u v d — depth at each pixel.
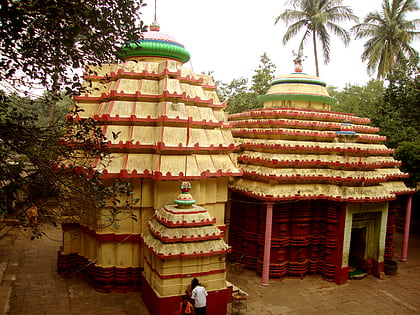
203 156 12.55
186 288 9.85
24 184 6.73
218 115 14.23
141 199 11.70
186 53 14.41
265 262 13.09
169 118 11.59
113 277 11.75
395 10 30.95
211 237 10.22
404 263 16.50
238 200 15.05
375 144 16.23
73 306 10.67
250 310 11.13
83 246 12.80
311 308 11.48
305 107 16.52
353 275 14.27
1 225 17.44
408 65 25.75
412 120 24.09
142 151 11.94
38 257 14.77
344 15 30.27
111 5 6.49
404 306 11.95
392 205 15.93
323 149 14.02
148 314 10.30
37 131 6.57
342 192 13.42
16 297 11.11
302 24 31.39
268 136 14.41
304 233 14.16
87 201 7.25
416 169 20.20
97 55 6.69
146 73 12.59
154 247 9.95
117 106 12.06
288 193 13.22
